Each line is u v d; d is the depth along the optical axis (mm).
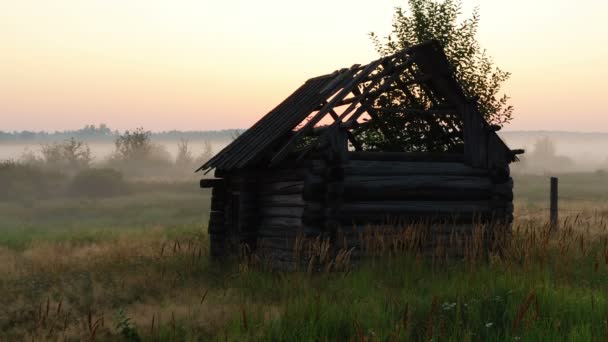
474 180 15094
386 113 18219
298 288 10734
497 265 11273
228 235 17344
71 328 9164
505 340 7711
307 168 13781
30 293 12031
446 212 14766
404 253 12422
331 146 13727
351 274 11898
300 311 9023
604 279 10648
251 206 15820
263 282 11766
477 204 15094
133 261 15664
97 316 10047
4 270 14930
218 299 10734
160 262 15047
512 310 8766
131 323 9062
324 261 13203
